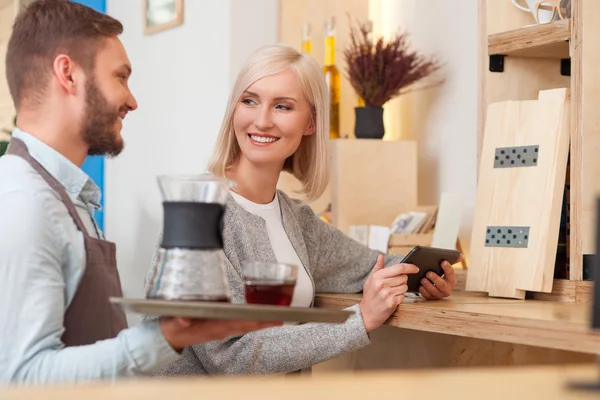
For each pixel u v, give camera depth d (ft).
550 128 8.14
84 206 5.83
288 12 13.80
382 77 12.52
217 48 14.06
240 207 8.11
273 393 2.80
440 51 12.63
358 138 12.70
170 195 4.77
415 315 7.16
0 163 5.50
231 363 7.29
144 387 2.89
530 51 8.95
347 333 7.36
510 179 8.41
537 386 3.11
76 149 5.79
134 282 16.89
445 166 12.48
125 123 17.24
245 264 5.26
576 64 8.04
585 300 7.79
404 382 3.07
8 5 18.52
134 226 16.96
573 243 8.02
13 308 5.02
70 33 5.65
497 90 9.14
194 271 4.70
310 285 8.43
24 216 5.16
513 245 8.23
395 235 11.18
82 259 5.47
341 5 13.98
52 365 4.98
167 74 15.67
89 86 5.67
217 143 8.51
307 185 8.98
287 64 8.32
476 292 8.95
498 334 6.18
